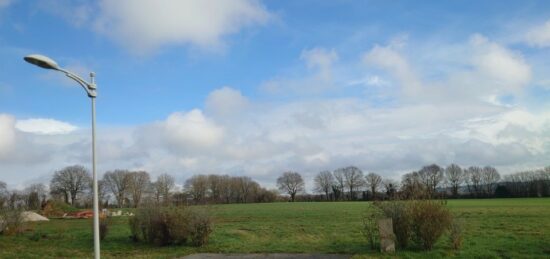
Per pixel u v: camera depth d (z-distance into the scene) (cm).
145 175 12038
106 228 2702
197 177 13825
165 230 2328
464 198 11950
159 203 2472
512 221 3353
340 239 2420
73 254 2164
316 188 14675
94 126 1546
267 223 3800
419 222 1819
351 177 14338
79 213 6134
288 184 14888
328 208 6919
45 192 11356
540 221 3288
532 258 1606
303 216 4822
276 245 2219
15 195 7175
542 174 11331
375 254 1786
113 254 2133
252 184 14512
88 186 11650
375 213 1992
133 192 11725
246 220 4369
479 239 2209
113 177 11838
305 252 1972
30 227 3781
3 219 3105
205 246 2248
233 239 2517
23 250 2356
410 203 1869
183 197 2602
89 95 1548
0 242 2711
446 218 1827
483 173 12744
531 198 10156
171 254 2047
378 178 13912
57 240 2733
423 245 1830
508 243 2009
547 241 2039
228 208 8050
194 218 2300
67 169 11438
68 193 11375
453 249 1825
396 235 1861
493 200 9519
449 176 12862
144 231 2459
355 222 3641
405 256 1703
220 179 14175
